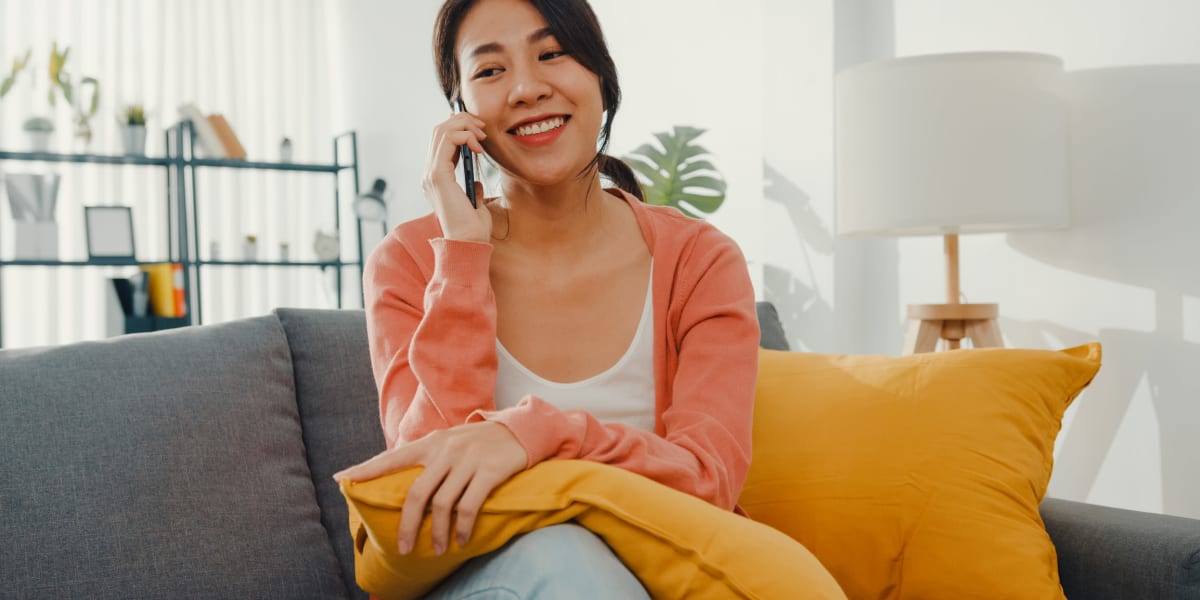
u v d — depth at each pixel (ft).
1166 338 6.99
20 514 3.81
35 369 4.17
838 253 9.73
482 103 4.02
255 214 18.42
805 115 10.04
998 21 8.27
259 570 4.15
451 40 4.20
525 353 4.11
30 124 15.01
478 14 4.06
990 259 8.44
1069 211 7.17
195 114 16.22
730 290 4.27
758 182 11.76
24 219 14.43
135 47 17.30
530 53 3.99
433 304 3.80
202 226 17.79
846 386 4.84
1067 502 4.85
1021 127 6.82
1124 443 7.32
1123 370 7.31
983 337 7.29
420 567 3.02
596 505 2.95
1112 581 4.23
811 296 9.99
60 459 3.96
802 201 10.11
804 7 10.03
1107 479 7.47
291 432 4.59
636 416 4.15
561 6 3.98
